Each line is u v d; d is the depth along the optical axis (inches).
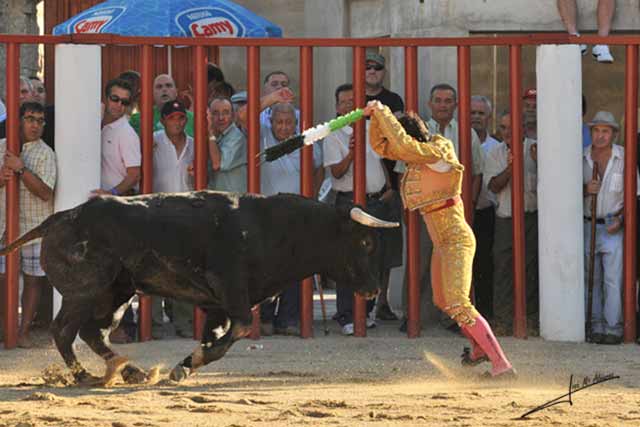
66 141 1042.1
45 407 702.5
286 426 632.4
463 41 1079.6
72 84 1040.8
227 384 820.6
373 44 1085.1
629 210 1080.8
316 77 1534.2
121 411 685.9
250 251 812.0
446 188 852.0
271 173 1115.3
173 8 1334.9
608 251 1086.4
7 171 1025.5
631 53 1080.8
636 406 705.0
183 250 807.1
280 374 872.3
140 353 980.6
